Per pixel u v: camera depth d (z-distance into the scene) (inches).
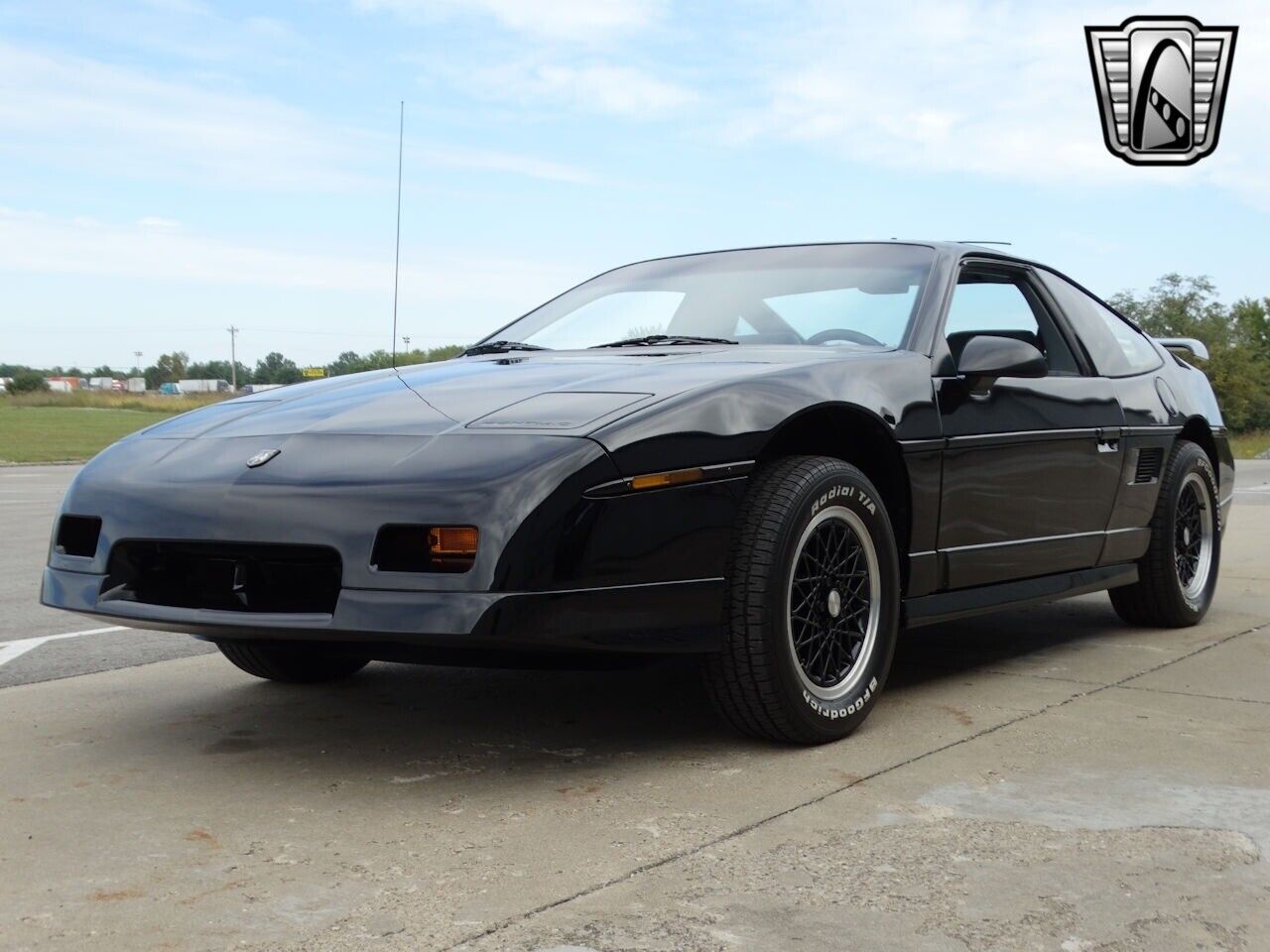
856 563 116.1
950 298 137.8
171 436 116.4
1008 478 135.2
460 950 68.6
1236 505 412.5
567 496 95.9
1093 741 112.6
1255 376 2272.4
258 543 99.2
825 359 120.3
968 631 174.7
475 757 109.3
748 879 78.8
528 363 127.7
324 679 141.4
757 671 105.7
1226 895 75.9
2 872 81.7
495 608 92.6
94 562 108.8
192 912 74.5
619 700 131.0
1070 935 70.1
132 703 132.1
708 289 146.8
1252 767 104.0
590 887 77.9
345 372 142.7
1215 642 165.5
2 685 142.0
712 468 103.9
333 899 76.3
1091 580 154.5
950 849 84.0
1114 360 164.9
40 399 1817.2
